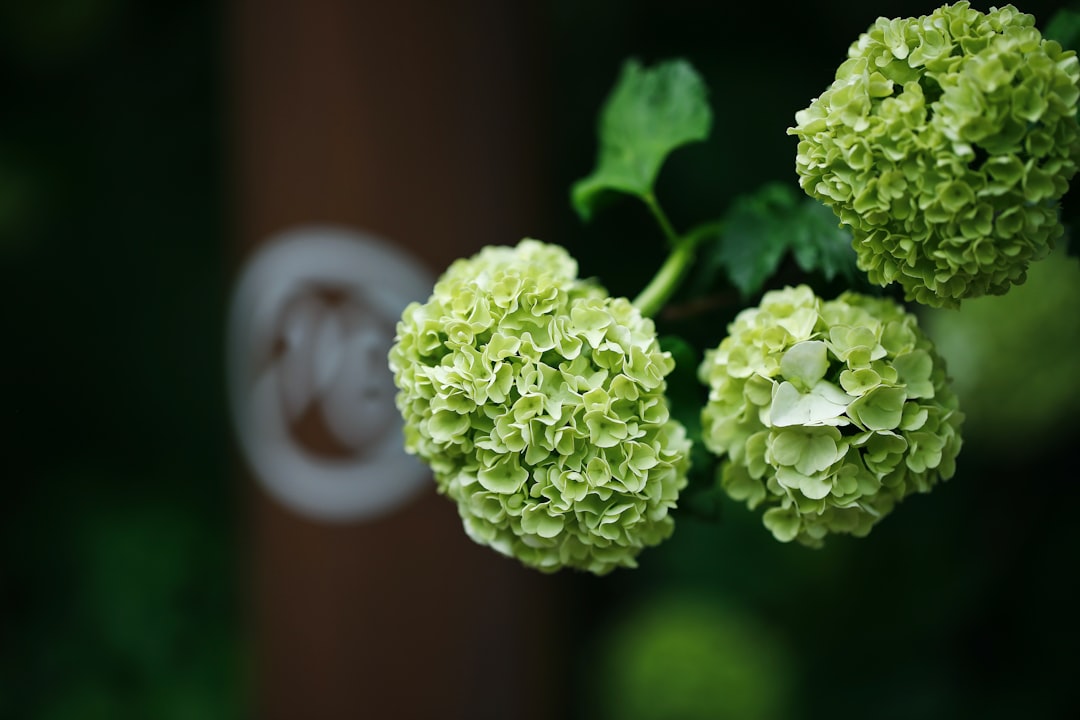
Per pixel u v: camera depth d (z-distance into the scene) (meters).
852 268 1.54
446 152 2.66
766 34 3.53
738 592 3.86
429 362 1.29
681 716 3.63
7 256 4.05
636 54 3.62
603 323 1.25
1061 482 3.39
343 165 2.66
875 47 1.13
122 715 3.78
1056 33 1.46
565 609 3.51
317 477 2.74
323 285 2.70
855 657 3.76
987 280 1.14
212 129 3.96
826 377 1.24
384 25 2.62
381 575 2.77
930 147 1.08
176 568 3.94
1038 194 1.07
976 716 3.45
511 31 2.68
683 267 1.64
